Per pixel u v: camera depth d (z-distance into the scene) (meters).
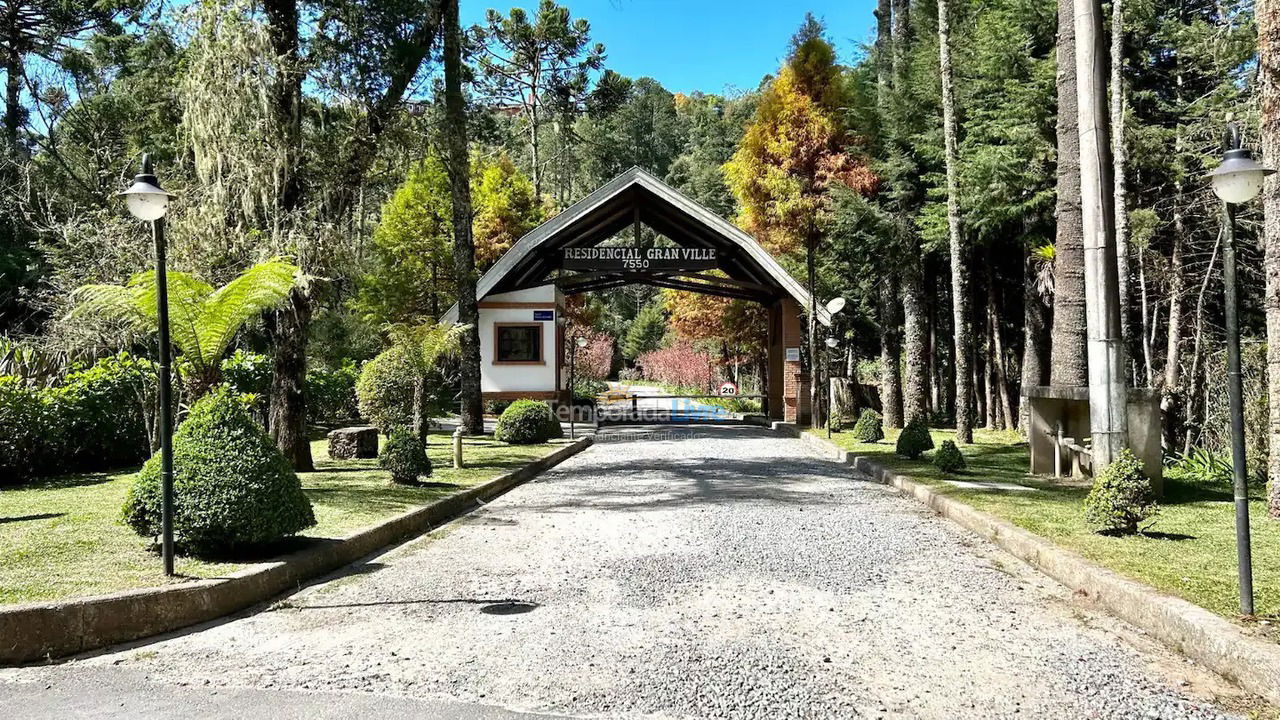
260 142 11.02
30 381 12.37
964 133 18.89
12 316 20.97
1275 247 7.30
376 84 12.62
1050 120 15.89
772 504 9.43
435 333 14.68
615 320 66.94
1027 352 19.03
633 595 5.52
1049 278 17.56
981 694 3.81
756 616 5.02
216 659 4.37
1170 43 14.97
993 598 5.45
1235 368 4.62
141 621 4.78
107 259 13.95
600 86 34.75
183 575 5.43
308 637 4.72
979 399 25.02
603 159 49.19
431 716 3.58
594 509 9.29
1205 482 10.07
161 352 5.50
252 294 9.10
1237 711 3.64
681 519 8.44
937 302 25.80
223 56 10.80
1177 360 14.45
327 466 12.41
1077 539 6.61
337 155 12.18
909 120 20.12
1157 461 8.80
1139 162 14.62
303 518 6.25
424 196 30.89
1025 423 18.92
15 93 22.67
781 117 24.38
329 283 11.91
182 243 10.97
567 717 3.58
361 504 8.65
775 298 25.28
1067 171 11.02
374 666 4.21
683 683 3.94
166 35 13.04
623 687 3.90
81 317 13.12
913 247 20.19
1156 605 4.71
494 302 23.50
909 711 3.62
